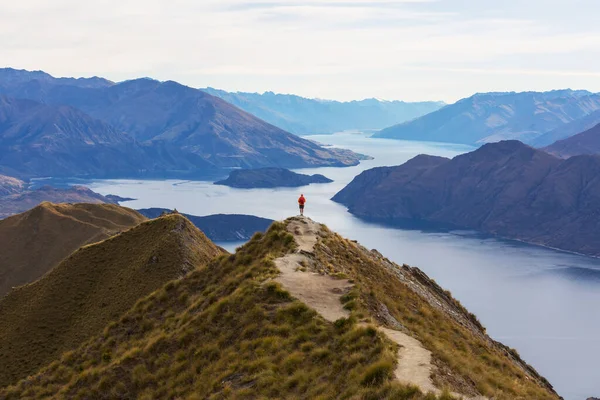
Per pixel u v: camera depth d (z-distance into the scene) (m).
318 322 34.66
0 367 84.81
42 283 108.19
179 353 38.28
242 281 44.25
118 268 107.62
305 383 28.56
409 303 49.03
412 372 26.34
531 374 56.84
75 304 99.56
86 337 87.75
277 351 32.91
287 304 37.84
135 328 47.94
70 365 47.09
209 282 50.19
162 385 36.22
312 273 43.59
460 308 65.44
